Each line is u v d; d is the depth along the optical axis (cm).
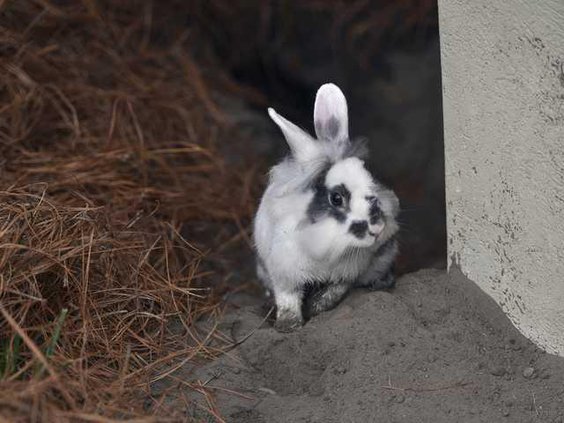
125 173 649
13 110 675
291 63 863
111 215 555
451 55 470
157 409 413
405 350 440
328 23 858
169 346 479
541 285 439
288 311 488
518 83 428
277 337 464
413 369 433
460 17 458
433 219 757
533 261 441
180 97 780
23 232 466
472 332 461
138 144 692
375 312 460
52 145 668
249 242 652
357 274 482
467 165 475
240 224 668
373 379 429
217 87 841
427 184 785
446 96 481
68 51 759
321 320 477
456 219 493
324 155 468
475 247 481
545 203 427
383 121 827
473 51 453
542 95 416
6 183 591
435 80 829
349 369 438
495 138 450
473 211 477
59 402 384
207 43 866
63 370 410
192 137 747
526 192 437
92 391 404
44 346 425
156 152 684
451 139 484
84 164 638
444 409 413
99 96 724
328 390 430
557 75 405
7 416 353
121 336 464
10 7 746
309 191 463
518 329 461
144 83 775
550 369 436
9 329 423
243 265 634
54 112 693
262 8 865
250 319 507
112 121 691
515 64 428
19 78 698
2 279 430
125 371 437
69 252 464
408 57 846
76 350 443
